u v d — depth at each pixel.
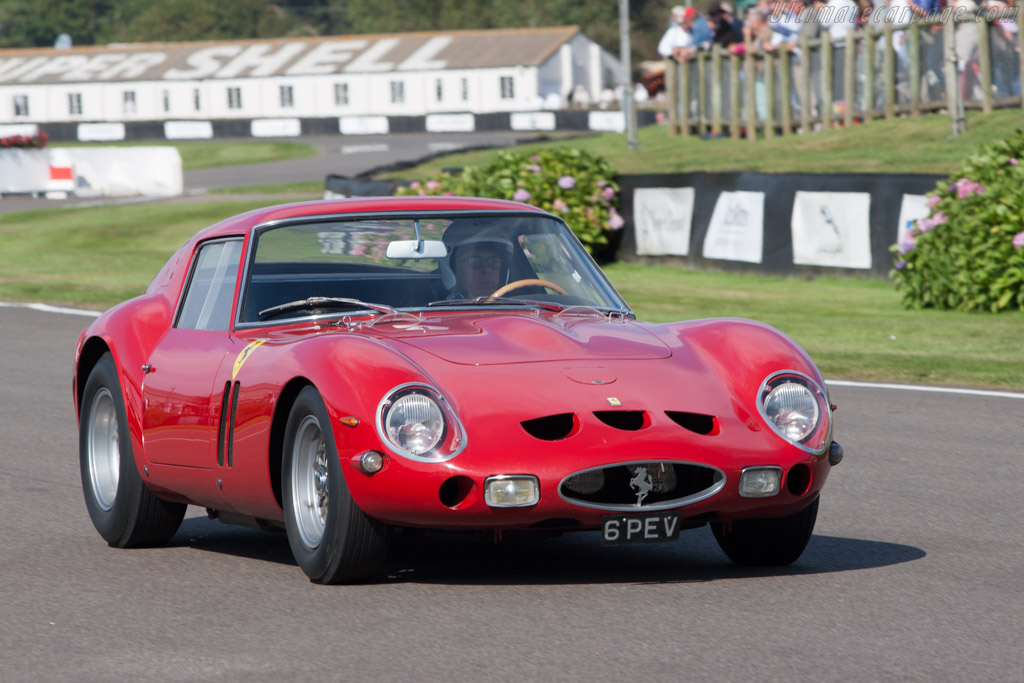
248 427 18.33
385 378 16.73
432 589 17.58
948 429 31.16
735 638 15.05
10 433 32.25
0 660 14.84
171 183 132.50
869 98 88.19
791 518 18.45
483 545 20.70
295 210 20.75
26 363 44.66
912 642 14.89
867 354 42.94
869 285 59.84
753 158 86.69
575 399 17.00
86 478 22.16
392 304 19.83
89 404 22.22
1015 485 25.06
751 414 17.59
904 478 25.89
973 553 19.77
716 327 19.27
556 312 20.23
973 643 14.84
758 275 64.62
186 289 21.53
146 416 20.47
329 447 16.89
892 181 58.59
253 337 19.36
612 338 18.84
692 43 105.50
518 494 16.27
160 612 16.84
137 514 20.88
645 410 17.09
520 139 140.38
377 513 16.69
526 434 16.55
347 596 17.25
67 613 16.91
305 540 17.81
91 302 62.75
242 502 19.14
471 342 18.27
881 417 32.88
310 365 17.34
